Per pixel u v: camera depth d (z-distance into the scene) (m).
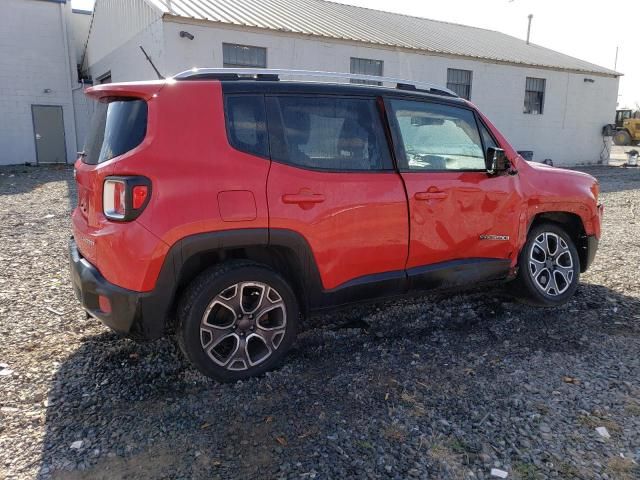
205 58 14.47
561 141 24.00
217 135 3.13
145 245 2.91
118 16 17.45
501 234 4.18
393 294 3.81
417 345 3.86
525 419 2.88
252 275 3.24
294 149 3.36
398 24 22.38
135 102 3.12
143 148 2.96
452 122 4.11
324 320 4.32
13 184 14.10
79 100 21.73
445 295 4.93
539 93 22.94
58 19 20.75
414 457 2.56
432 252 3.86
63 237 7.51
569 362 3.58
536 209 4.42
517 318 4.40
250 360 3.34
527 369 3.47
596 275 5.62
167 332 3.56
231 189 3.09
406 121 3.86
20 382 3.27
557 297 4.57
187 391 3.19
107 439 2.69
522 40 27.81
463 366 3.52
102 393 3.16
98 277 3.05
